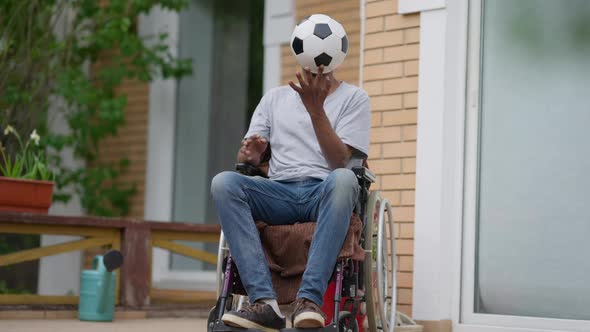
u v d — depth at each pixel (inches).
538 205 261.6
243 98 442.3
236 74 446.6
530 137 264.7
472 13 277.0
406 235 278.4
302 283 194.1
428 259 271.7
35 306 317.7
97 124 472.7
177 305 350.6
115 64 472.1
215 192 202.7
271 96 228.2
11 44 414.0
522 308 261.7
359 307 217.9
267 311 193.9
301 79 198.7
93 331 264.7
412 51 284.0
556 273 257.0
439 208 271.3
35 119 423.8
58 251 325.7
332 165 209.9
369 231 211.3
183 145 467.5
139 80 464.4
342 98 219.1
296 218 210.5
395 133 285.0
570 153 257.4
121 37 456.4
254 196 207.0
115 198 475.8
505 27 271.7
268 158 226.7
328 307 213.2
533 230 261.7
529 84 266.4
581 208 254.2
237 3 448.5
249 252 199.5
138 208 478.6
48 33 429.4
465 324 269.0
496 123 270.8
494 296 266.7
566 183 257.4
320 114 202.1
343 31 217.3
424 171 275.6
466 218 272.8
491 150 271.1
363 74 295.3
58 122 485.7
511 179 267.0
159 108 475.5
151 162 475.8
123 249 339.3
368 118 218.8
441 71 275.6
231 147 447.5
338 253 196.5
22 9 418.3
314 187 207.8
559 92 261.1
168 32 475.5
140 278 341.4
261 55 434.9
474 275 269.7
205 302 398.0
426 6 280.2
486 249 269.3
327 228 195.3
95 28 474.0
